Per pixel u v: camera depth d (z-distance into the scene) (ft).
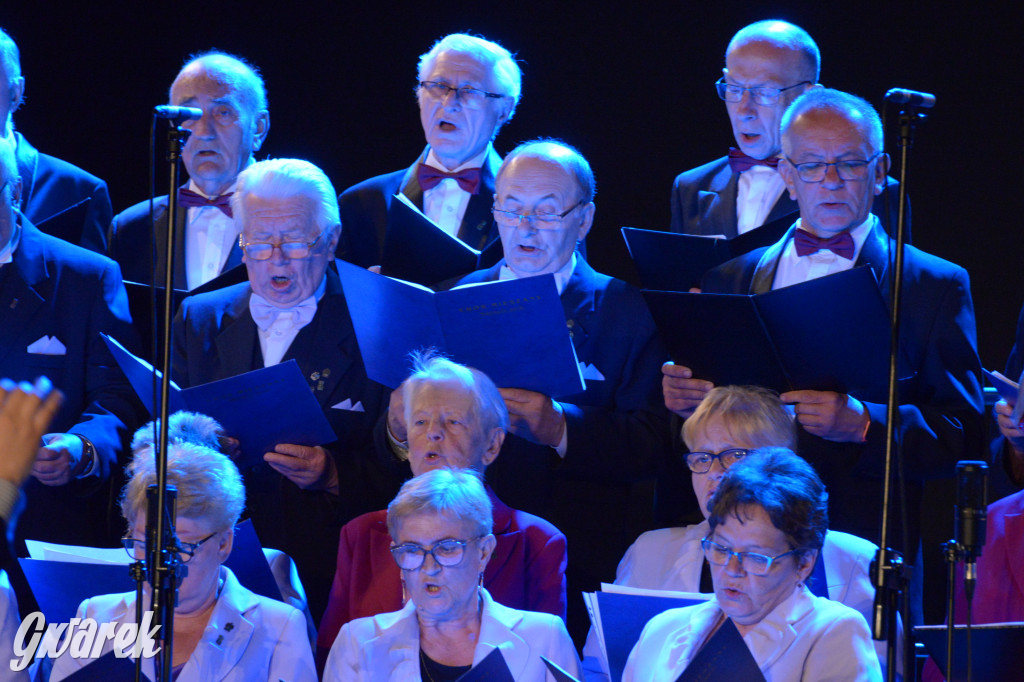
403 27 69.56
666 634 30.86
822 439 38.14
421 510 31.01
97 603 33.09
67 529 41.63
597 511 41.45
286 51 69.92
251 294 42.96
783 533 29.04
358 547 36.24
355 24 69.67
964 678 27.45
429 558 30.71
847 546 34.14
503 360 37.76
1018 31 62.80
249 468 40.34
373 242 48.55
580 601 41.01
